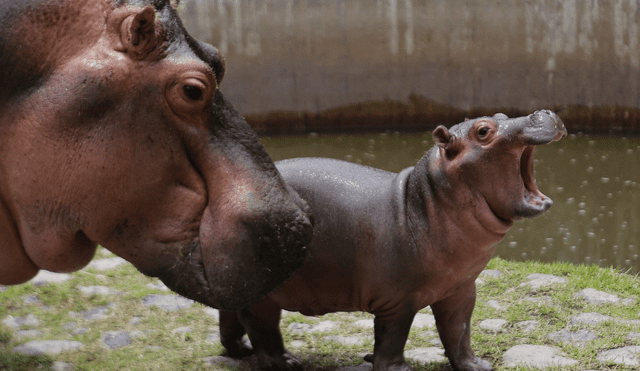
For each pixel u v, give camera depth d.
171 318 5.02
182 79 2.81
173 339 4.64
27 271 3.50
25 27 2.89
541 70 14.31
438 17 14.58
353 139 13.19
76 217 2.98
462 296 3.79
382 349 3.69
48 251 3.17
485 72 14.65
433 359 4.21
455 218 3.43
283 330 4.82
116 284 5.63
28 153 2.92
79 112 2.83
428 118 15.09
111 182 2.88
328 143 12.69
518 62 14.43
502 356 4.15
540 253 6.65
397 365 3.67
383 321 3.69
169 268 2.94
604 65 13.74
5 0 2.95
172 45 2.89
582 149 11.51
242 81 15.02
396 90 15.01
